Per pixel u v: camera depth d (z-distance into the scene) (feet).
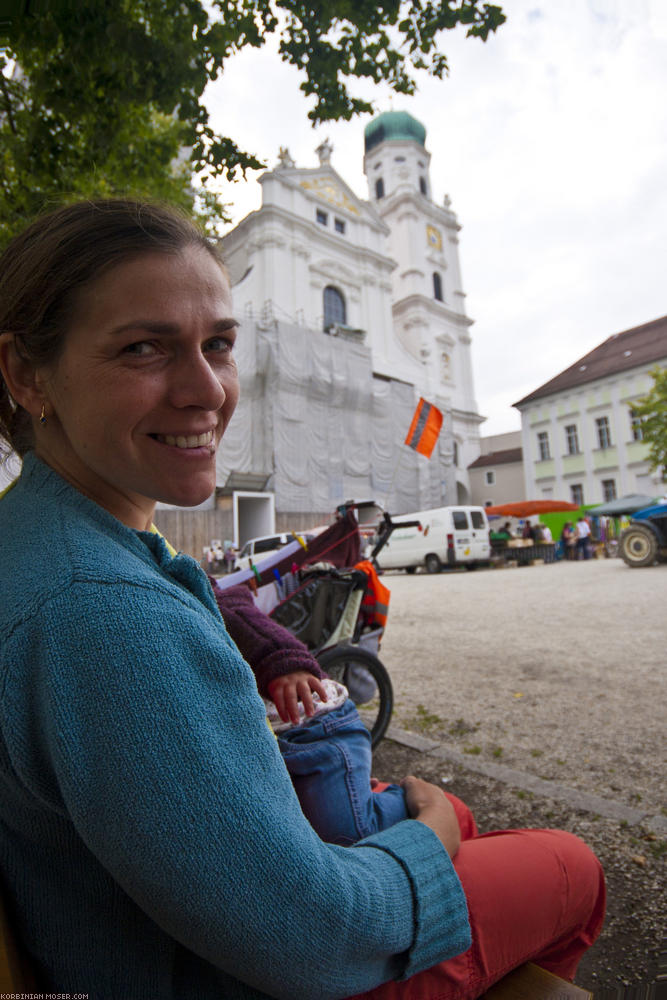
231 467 83.10
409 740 11.07
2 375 2.60
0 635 1.89
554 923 3.15
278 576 12.04
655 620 22.54
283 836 1.90
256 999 2.20
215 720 1.90
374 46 11.54
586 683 14.62
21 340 2.48
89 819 1.73
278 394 88.79
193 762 1.77
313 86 11.99
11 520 2.37
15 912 2.18
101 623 1.82
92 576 1.93
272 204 100.32
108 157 14.38
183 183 19.84
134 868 1.72
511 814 8.11
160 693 1.78
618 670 15.69
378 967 2.26
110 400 2.31
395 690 15.06
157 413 2.38
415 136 147.64
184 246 2.43
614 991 4.94
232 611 5.00
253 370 87.20
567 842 3.43
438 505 115.55
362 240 116.78
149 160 16.37
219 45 11.36
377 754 10.53
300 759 3.50
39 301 2.32
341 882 2.06
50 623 1.83
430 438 22.67
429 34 11.18
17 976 1.98
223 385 2.66
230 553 69.00
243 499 86.94
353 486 99.25
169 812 1.71
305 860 1.94
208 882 1.73
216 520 73.31
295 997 1.97
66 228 2.34
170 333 2.33
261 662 4.47
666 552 44.68
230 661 2.03
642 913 5.99
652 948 5.49
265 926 1.82
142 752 1.73
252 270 102.17
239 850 1.79
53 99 11.94
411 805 3.50
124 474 2.44
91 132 13.24
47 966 2.17
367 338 113.91
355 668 10.82
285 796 2.03
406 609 31.14
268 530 81.87
